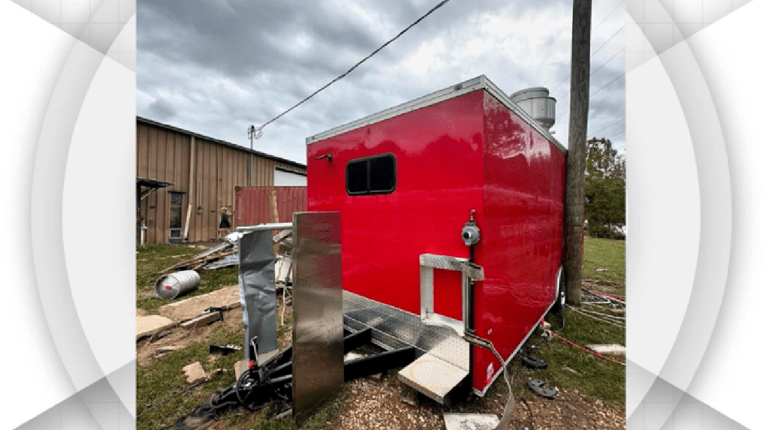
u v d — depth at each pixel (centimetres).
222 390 245
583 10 480
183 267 739
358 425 212
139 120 1141
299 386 206
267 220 1098
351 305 313
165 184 1110
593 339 384
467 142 205
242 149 1534
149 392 257
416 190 242
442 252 225
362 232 295
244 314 227
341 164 315
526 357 318
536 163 312
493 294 214
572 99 501
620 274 830
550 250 390
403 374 213
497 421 215
